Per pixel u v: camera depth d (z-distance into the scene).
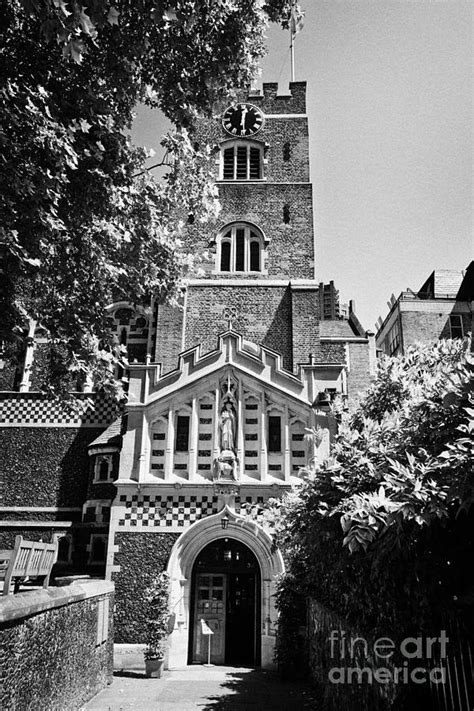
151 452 21.11
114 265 12.48
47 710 9.70
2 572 10.90
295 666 17.56
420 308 37.09
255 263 28.88
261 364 21.98
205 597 20.41
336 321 30.41
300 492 12.03
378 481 8.84
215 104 12.00
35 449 24.88
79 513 23.94
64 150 8.88
